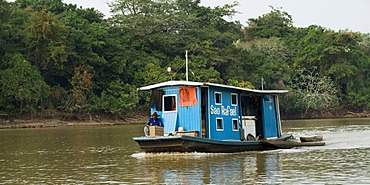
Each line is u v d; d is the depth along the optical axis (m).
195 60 74.25
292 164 17.42
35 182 15.20
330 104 85.38
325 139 29.08
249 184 13.62
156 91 22.55
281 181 13.95
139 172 16.45
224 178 14.70
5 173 17.19
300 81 87.75
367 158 18.70
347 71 87.12
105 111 64.12
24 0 74.75
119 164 18.84
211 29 84.00
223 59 77.75
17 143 30.48
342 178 14.17
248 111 24.98
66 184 14.70
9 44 61.31
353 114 88.12
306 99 82.62
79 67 62.59
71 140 32.62
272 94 25.36
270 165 17.30
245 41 96.38
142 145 21.42
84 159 20.98
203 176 15.17
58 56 59.81
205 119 21.91
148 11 80.44
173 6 81.00
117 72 67.94
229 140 22.09
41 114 58.28
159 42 77.19
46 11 65.50
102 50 68.00
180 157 20.11
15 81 55.62
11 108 56.31
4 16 62.88
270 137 25.00
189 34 81.00
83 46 64.38
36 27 59.84
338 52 87.00
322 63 88.81
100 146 27.41
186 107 21.91
